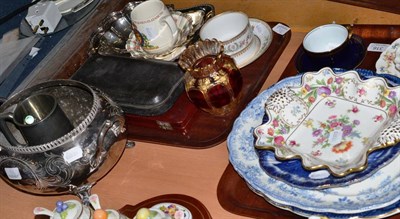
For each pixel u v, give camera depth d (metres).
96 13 1.37
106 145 0.99
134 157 1.11
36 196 1.12
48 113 1.00
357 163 0.84
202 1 1.37
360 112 0.96
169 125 1.10
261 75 1.14
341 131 0.94
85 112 1.09
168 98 1.09
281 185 0.88
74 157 0.96
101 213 0.86
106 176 1.08
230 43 1.15
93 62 1.23
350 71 0.98
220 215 0.94
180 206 0.96
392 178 0.84
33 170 0.97
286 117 0.98
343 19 1.20
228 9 1.34
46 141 0.98
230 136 0.99
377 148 0.84
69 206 0.90
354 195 0.84
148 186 1.04
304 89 1.00
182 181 1.02
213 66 1.06
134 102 1.10
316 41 1.12
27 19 1.39
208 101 1.06
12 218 1.10
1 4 1.58
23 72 1.31
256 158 0.94
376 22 1.17
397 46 1.06
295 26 1.27
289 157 0.87
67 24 1.38
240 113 1.05
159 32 1.20
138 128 1.15
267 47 1.18
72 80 1.08
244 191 0.96
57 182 0.98
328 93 1.00
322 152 0.92
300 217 0.88
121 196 1.04
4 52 1.37
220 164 1.03
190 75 1.08
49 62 1.29
